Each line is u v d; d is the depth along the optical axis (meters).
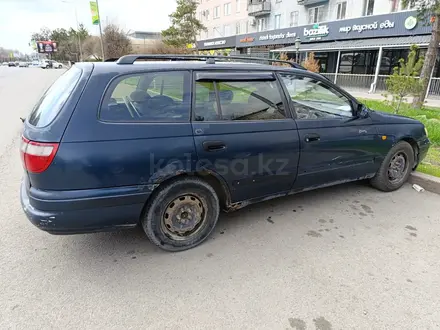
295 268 2.62
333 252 2.84
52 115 2.37
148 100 2.58
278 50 26.23
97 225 2.48
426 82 10.52
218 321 2.08
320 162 3.39
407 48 18.67
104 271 2.57
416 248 2.92
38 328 2.02
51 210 2.32
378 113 3.90
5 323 2.05
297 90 3.29
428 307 2.21
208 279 2.49
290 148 3.13
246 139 2.88
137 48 37.25
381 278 2.51
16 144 6.38
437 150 5.92
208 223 2.96
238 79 2.92
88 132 2.32
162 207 2.69
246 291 2.35
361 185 4.41
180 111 2.65
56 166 2.26
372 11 21.69
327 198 3.98
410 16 17.88
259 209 3.68
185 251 2.87
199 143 2.66
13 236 3.06
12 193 4.02
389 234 3.15
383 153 3.89
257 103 3.01
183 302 2.24
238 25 38.66
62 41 79.00
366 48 19.12
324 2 25.59
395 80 7.83
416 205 3.80
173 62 2.82
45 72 34.94
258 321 2.08
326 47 21.73
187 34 35.62
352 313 2.16
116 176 2.41
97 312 2.15
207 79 2.79
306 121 3.25
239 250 2.87
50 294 2.31
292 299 2.28
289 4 29.47
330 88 3.50
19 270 2.57
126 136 2.42
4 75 28.89
